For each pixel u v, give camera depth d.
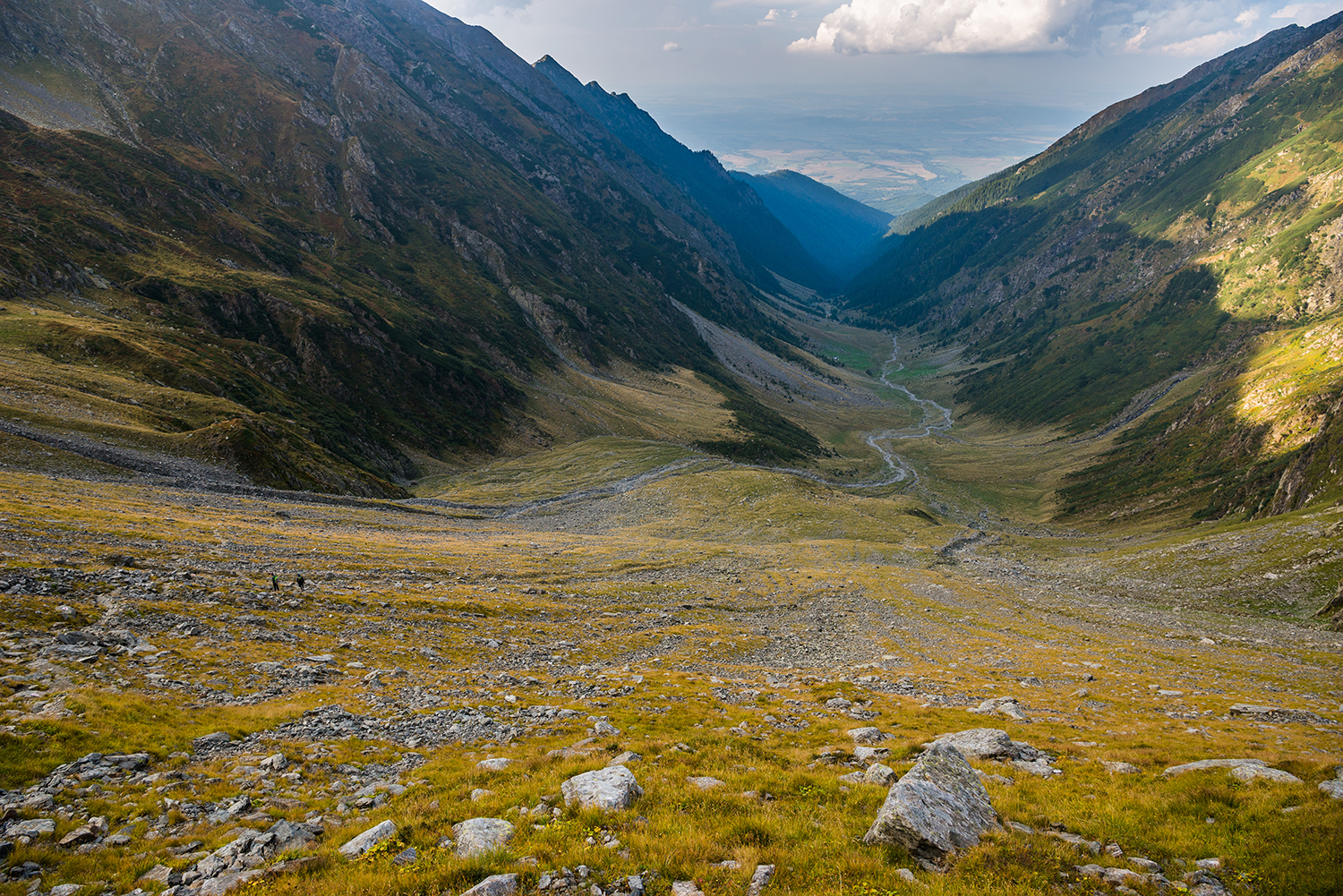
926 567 107.31
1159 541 124.62
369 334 195.12
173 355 128.38
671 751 23.53
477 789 19.66
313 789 20.28
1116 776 22.59
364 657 36.94
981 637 65.75
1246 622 78.44
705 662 47.72
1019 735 29.67
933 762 18.61
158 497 72.81
